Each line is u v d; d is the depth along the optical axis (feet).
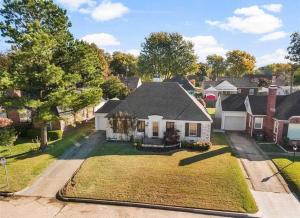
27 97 80.28
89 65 88.38
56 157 83.30
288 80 339.57
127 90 176.76
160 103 99.30
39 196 60.64
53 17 82.12
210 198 58.34
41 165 76.48
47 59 79.77
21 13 78.23
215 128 121.49
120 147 92.43
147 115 97.14
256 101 111.34
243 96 125.29
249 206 55.36
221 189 61.87
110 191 61.57
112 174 69.87
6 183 65.67
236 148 92.58
